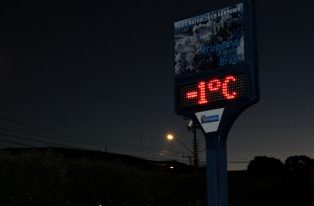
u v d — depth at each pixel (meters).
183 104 14.41
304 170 66.19
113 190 24.25
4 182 15.80
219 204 13.64
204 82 14.12
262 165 72.44
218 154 13.77
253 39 13.73
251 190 48.19
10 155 16.50
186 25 14.69
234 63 13.62
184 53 14.60
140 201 27.58
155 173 33.59
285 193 53.22
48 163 17.66
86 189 22.55
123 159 58.22
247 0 13.80
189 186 36.34
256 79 13.63
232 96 13.54
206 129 14.01
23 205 16.36
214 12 14.25
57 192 18.12
